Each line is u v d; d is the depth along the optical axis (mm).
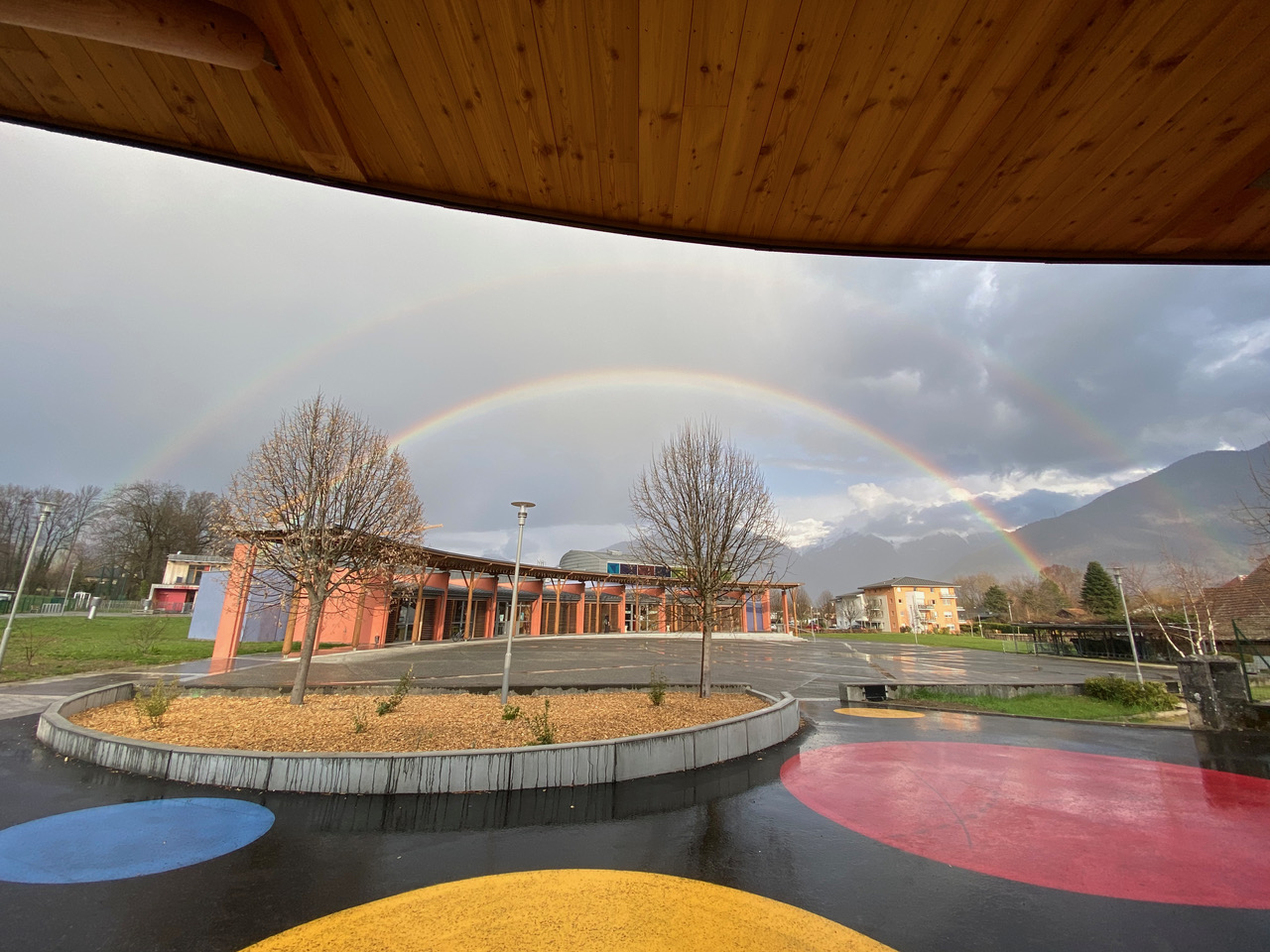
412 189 2844
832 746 9172
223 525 11828
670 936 3561
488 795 6211
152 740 7566
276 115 2357
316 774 6148
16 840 4859
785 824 5559
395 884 4219
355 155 2604
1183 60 2055
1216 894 4184
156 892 4027
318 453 11180
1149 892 4207
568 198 2883
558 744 6707
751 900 4043
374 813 5605
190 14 1795
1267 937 3637
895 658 33812
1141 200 2752
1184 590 31172
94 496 60969
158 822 5266
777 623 69562
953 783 7020
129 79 2195
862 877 4438
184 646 24328
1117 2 1866
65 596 49844
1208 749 9109
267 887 4133
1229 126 2322
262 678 15477
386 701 9742
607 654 29375
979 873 4520
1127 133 2371
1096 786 6918
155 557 57781
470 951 3361
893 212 2908
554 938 3512
